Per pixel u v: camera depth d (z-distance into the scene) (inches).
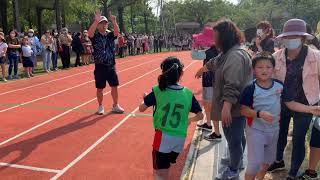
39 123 339.9
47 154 259.3
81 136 300.7
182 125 175.2
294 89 191.0
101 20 353.1
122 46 1153.4
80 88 536.1
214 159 248.2
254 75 183.3
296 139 197.5
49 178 220.5
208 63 203.5
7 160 247.4
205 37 270.2
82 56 896.3
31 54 661.9
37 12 1536.7
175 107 174.7
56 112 383.9
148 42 1464.1
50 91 512.4
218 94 187.6
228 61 178.9
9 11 1449.3
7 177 220.7
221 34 182.7
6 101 442.0
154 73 724.0
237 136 189.5
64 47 810.8
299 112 190.7
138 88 542.0
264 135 175.8
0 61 601.0
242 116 185.6
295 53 190.5
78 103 429.1
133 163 243.9
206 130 306.8
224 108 176.9
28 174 225.6
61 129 320.2
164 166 177.6
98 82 366.6
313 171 205.8
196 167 235.5
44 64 741.9
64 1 1405.0
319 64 187.2
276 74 194.5
